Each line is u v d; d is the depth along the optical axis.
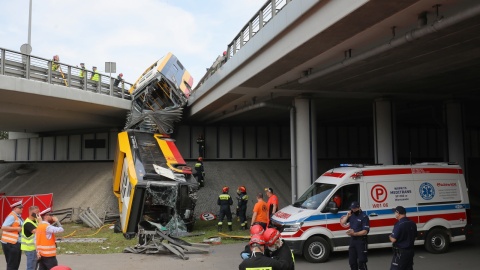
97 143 28.55
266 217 12.58
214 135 31.33
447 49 11.37
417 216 11.09
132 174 15.38
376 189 10.97
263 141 32.03
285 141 32.41
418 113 26.39
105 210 20.11
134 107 22.78
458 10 8.70
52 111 21.36
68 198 22.33
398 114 27.00
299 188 18.33
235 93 18.91
